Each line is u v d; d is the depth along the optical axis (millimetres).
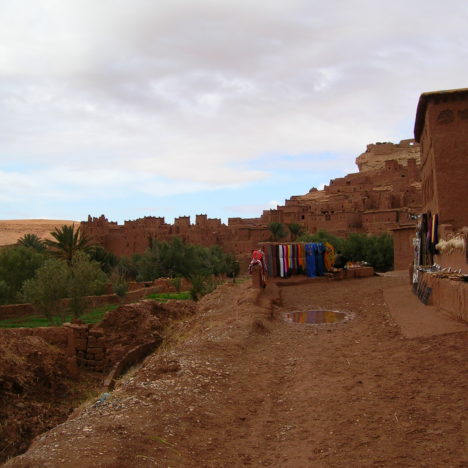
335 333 12656
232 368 9461
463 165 19641
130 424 6195
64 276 29906
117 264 64250
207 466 5387
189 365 9266
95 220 98562
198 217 109062
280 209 102375
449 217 19609
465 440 5520
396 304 15969
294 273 25141
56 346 19312
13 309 33625
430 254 21375
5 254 41625
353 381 8148
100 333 21391
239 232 88750
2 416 13562
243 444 6039
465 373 7691
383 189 103938
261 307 16109
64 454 5172
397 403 6902
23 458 5164
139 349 20531
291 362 9883
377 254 58312
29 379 15766
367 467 5125
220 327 13258
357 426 6250
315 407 7133
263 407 7375
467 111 19719
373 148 142250
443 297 13148
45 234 131750
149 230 88562
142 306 24344
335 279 25625
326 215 87562
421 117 22656
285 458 5578
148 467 5090
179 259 60406
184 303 27344
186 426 6406
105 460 5031
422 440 5645
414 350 9633
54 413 14859
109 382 16688
